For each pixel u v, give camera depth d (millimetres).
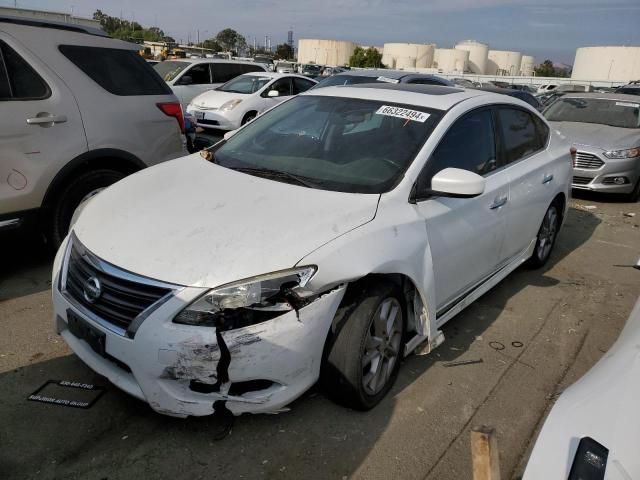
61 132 4375
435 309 3277
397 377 3322
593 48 75875
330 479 2508
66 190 4508
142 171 3676
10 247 4984
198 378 2441
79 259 2807
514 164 4387
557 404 1886
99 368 2691
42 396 2932
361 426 2865
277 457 2607
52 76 4387
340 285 2688
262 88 12680
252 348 2445
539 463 1680
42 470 2451
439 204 3379
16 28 4305
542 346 3916
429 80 11211
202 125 12273
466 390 3281
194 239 2650
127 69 4934
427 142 3443
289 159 3572
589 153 8594
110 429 2717
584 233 7008
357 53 80188
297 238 2654
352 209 2941
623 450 1591
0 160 4070
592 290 5047
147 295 2488
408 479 2547
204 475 2477
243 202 2977
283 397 2594
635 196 8984
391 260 2854
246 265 2494
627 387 1818
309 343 2592
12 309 3863
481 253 3879
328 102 4035
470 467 2652
